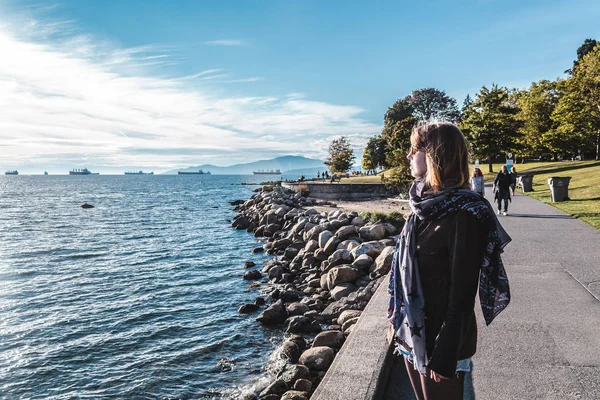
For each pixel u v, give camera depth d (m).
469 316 1.83
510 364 4.19
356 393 3.44
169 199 75.38
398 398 3.69
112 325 12.20
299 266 17.11
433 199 1.91
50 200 76.38
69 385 8.87
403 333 2.01
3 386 8.90
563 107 43.00
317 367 7.68
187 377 8.81
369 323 4.98
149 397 8.18
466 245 1.80
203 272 18.48
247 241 27.23
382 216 20.17
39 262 21.48
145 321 12.41
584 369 4.03
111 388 8.62
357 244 15.56
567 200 20.94
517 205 20.59
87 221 41.12
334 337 8.38
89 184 175.75
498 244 1.87
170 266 19.94
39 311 13.63
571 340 4.72
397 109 94.38
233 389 8.12
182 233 31.77
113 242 27.78
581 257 8.88
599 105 39.88
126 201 71.19
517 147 52.81
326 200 49.91
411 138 2.21
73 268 19.98
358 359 4.02
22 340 11.24
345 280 12.54
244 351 9.81
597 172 32.97
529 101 59.09
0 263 21.25
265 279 16.69
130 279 17.62
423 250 1.93
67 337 11.39
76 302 14.53
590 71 40.09
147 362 9.63
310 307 11.77
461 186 1.98
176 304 13.92
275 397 7.04
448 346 1.75
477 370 4.10
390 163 41.75
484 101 50.97
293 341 9.29
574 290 6.61
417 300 1.94
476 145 51.44
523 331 5.03
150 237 29.88
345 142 96.06
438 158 1.96
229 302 13.84
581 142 51.91
